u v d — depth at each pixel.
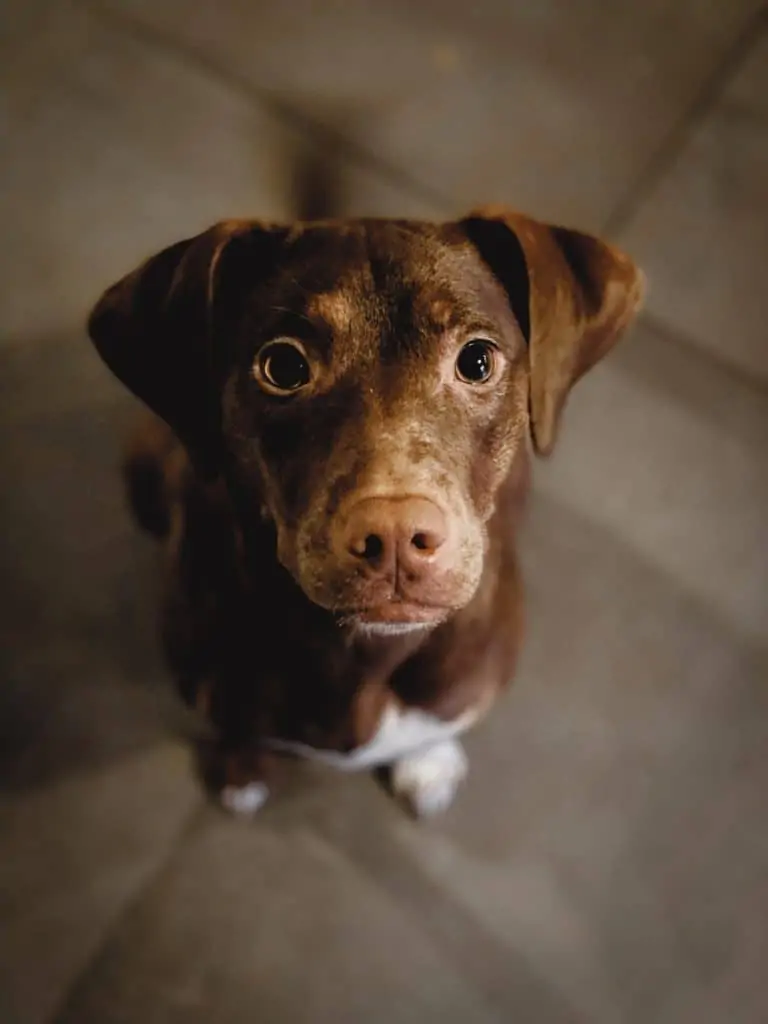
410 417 0.33
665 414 0.64
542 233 0.37
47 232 0.66
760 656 0.61
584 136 0.69
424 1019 0.54
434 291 0.34
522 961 0.55
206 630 0.44
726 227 0.68
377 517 0.31
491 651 0.44
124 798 0.57
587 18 0.72
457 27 0.71
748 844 0.58
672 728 0.59
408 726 0.45
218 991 0.54
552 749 0.59
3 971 0.54
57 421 0.63
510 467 0.39
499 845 0.57
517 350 0.36
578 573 0.62
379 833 0.57
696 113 0.70
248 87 0.69
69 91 0.69
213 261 0.35
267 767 0.56
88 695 0.59
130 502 0.56
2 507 0.61
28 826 0.57
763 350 0.66
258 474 0.36
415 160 0.68
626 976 0.55
